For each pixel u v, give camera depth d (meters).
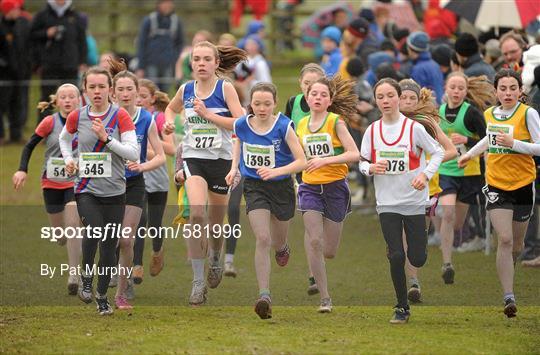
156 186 23.28
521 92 20.70
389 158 19.28
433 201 22.47
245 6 55.75
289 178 20.42
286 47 58.50
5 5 39.59
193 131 21.34
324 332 18.72
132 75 21.73
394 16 40.75
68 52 40.34
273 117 20.05
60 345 17.62
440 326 19.33
